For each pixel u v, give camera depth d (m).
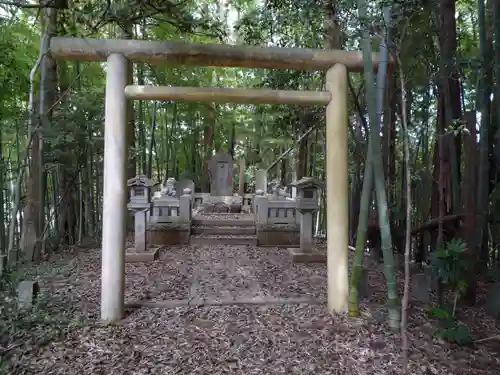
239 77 13.83
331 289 3.88
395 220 6.03
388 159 5.77
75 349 3.07
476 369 2.81
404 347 2.73
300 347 3.13
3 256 3.69
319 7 4.08
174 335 3.37
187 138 14.23
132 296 4.46
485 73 4.41
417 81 4.88
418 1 3.04
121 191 3.66
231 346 3.17
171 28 7.48
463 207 4.32
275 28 5.90
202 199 12.24
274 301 4.25
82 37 3.61
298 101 3.79
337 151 3.80
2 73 6.05
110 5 3.88
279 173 15.84
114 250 3.65
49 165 6.34
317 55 3.75
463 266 3.48
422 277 4.25
